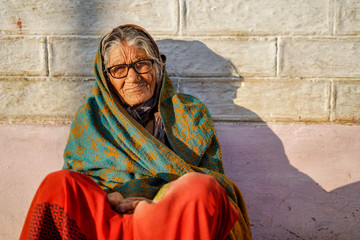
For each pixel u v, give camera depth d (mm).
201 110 1894
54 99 2158
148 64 1772
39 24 2117
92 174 1735
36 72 2143
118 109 1739
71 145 1783
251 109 2158
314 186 2162
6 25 2111
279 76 2127
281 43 2102
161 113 1828
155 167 1669
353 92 2115
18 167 2174
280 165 2170
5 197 2172
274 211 2172
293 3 2080
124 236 1260
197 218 1234
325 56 2102
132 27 1866
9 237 2184
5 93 2148
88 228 1288
